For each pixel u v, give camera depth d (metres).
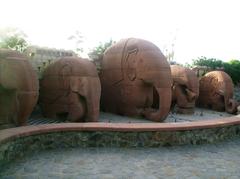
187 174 5.73
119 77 10.34
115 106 10.60
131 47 10.03
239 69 18.69
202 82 14.46
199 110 13.68
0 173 5.24
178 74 12.18
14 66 7.12
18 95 7.16
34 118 9.47
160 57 9.46
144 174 5.61
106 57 10.88
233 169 6.14
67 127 6.92
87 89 8.66
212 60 18.84
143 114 9.83
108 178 5.34
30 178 5.13
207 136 8.10
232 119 9.12
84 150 6.86
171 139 7.54
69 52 12.30
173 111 12.42
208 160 6.64
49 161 6.03
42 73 9.83
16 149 5.93
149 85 9.78
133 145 7.27
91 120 8.69
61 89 9.09
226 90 13.53
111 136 7.18
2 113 7.00
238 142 8.41
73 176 5.34
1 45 13.91
